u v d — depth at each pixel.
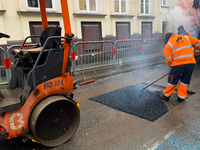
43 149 2.45
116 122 3.10
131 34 10.18
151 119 3.12
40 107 2.21
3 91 2.57
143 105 3.75
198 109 3.46
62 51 2.47
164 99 3.97
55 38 2.47
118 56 7.52
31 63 2.48
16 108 2.10
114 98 4.20
